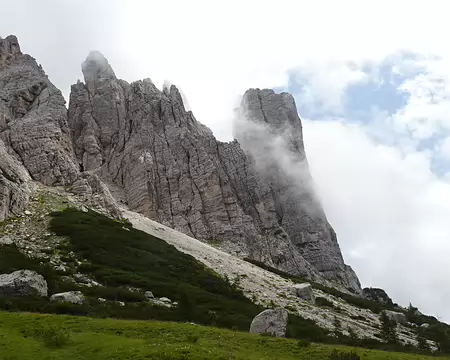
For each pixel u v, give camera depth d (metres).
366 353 42.56
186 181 158.50
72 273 74.50
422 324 108.81
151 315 57.69
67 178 127.25
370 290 192.00
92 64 192.75
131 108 179.75
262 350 39.34
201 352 33.19
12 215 97.19
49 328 38.06
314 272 168.25
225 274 99.62
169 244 108.81
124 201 149.75
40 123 139.50
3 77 158.00
